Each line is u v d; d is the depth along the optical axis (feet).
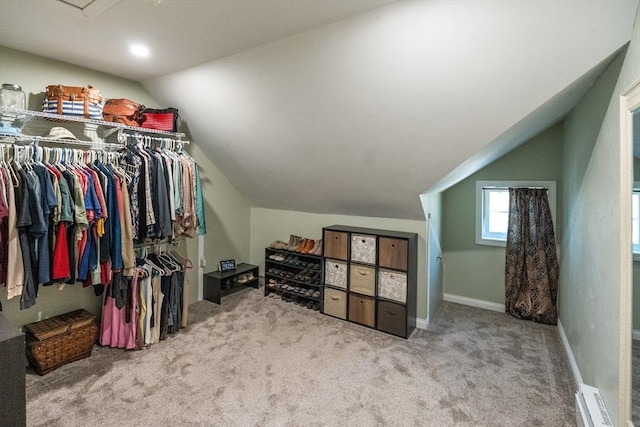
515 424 6.25
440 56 5.79
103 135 9.11
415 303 10.46
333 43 6.26
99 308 9.35
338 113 7.82
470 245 12.54
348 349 8.99
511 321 11.05
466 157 7.70
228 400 6.77
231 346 9.00
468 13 5.03
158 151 9.09
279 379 7.53
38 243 6.61
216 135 10.67
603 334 5.84
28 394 6.77
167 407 6.51
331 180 10.45
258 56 7.17
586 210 7.26
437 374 7.85
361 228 11.44
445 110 6.73
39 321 8.11
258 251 14.47
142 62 8.00
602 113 6.03
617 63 5.23
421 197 9.75
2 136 6.82
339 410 6.56
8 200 6.23
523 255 11.31
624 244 4.76
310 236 13.16
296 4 5.28
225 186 13.14
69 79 8.30
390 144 8.12
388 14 5.41
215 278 12.05
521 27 4.98
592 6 4.46
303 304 12.06
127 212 8.02
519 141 10.03
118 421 6.11
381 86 6.75
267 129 9.33
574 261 8.51
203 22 5.90
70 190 6.99
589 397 5.93
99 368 7.79
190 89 9.18
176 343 9.09
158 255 10.03
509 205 11.57
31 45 7.12
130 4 5.35
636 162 4.60
